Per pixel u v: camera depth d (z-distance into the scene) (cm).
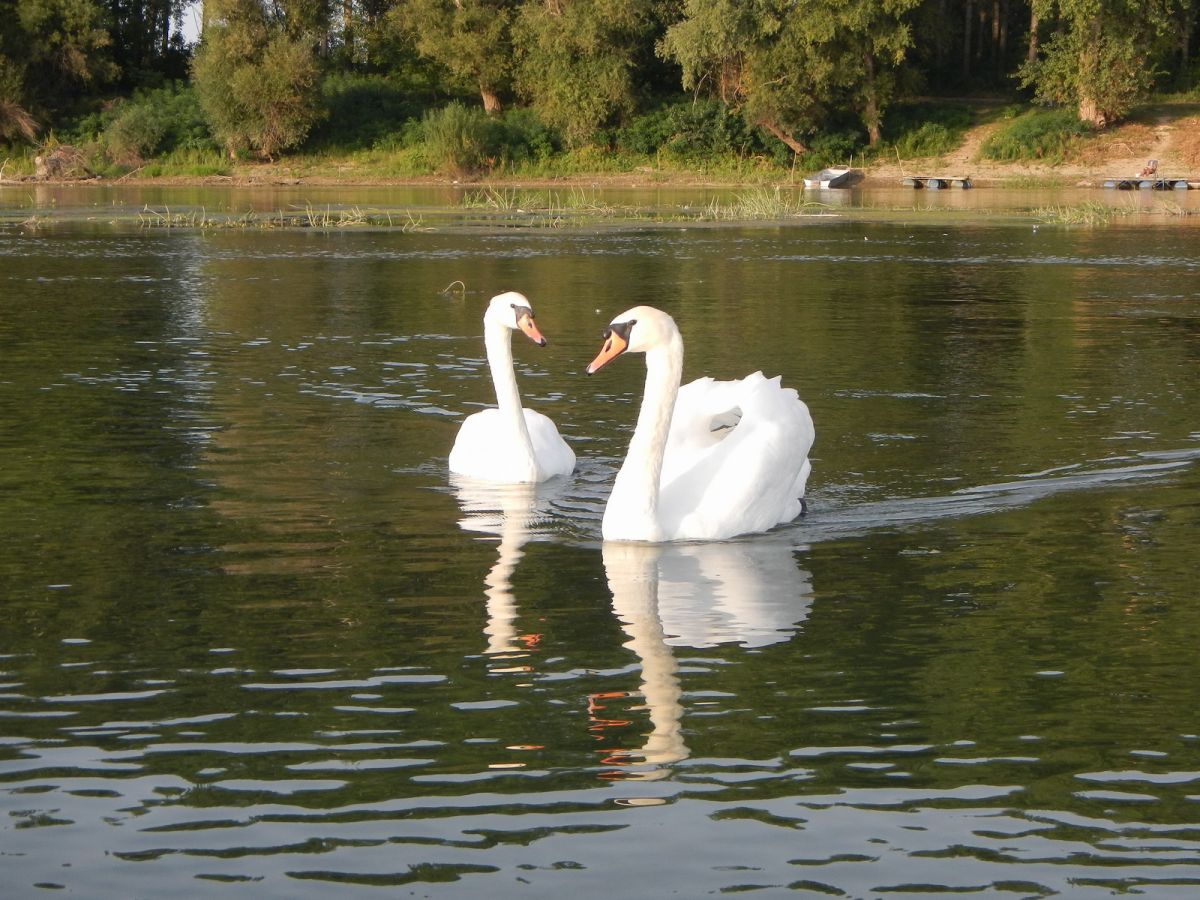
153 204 4916
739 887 447
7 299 2144
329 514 920
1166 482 997
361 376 1467
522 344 1709
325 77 7275
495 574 784
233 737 560
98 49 7331
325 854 470
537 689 609
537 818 493
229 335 1766
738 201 5122
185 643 667
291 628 689
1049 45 6384
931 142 6500
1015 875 454
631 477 861
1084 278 2447
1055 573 780
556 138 6788
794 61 6259
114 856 469
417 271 2616
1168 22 6312
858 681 617
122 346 1664
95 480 1009
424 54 7050
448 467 1065
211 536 862
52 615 709
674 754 543
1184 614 706
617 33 6669
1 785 519
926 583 764
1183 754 541
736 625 694
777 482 891
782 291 2259
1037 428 1188
